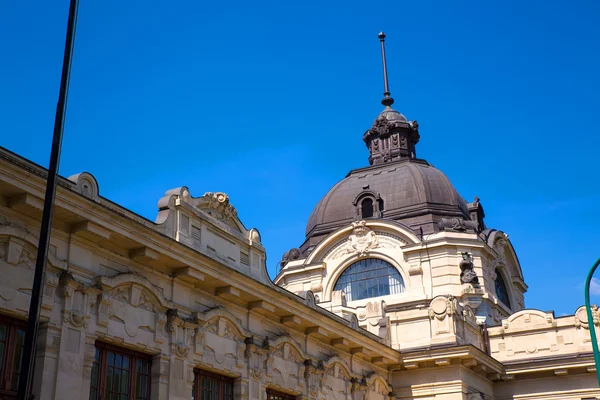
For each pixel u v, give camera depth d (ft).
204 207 92.58
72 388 67.72
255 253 99.96
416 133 217.97
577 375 135.54
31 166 66.23
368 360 126.00
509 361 141.79
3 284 63.21
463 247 175.52
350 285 182.29
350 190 198.59
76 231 70.90
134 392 76.79
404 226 179.63
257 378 95.25
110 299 74.13
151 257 78.23
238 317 95.04
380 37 240.53
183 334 83.61
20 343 65.26
